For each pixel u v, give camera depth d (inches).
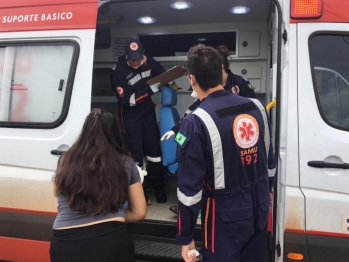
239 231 72.2
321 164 87.2
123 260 71.7
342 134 87.7
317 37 89.8
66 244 70.1
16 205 108.3
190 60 75.5
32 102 109.8
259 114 77.7
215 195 72.7
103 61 173.3
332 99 89.5
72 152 72.6
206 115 71.4
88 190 68.8
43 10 108.0
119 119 144.6
